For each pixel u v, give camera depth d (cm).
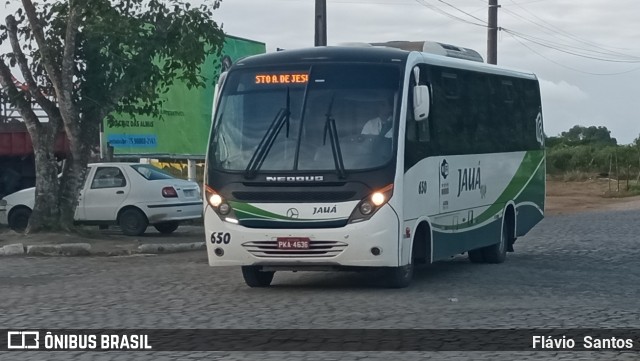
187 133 3262
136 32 2250
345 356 973
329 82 1430
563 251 2162
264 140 1412
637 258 2005
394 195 1384
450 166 1619
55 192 2250
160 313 1247
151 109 2411
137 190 2391
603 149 6475
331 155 1388
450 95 1633
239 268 1781
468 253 1917
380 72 1434
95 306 1311
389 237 1379
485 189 1798
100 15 2203
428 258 1535
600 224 2986
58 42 2266
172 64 2375
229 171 1412
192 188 2475
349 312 1250
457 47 1834
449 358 968
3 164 3012
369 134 1399
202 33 2297
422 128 1501
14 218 2459
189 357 971
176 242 2239
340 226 1373
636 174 5816
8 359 978
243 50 3384
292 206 1382
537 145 2120
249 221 1398
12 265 1844
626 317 1213
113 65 2256
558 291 1466
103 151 3073
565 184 5491
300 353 988
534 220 2108
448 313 1241
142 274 1694
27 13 2188
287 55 1466
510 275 1688
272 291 1465
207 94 3319
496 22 3669
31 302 1349
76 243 2108
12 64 2239
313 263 1387
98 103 2262
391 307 1292
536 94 2122
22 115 2238
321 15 2562
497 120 1870
